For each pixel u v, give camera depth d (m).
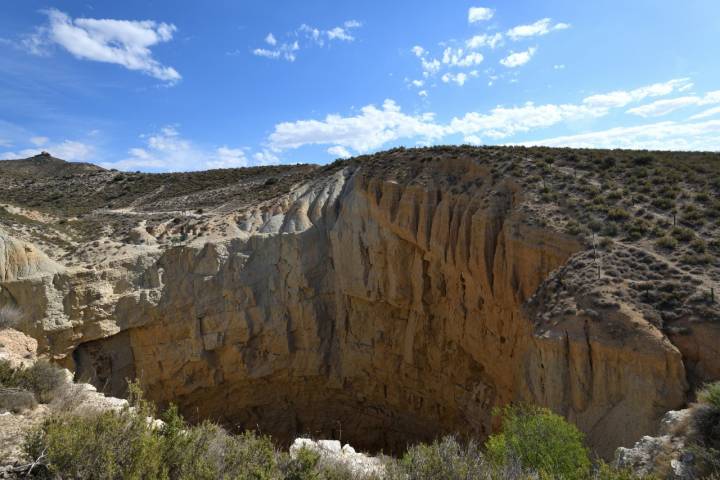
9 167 88.75
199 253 38.00
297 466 8.52
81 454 6.92
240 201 49.91
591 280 17.70
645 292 16.36
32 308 31.48
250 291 37.81
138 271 36.50
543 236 22.73
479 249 27.06
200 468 7.33
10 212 47.56
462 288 29.77
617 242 20.34
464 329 29.61
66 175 82.94
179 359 36.84
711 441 9.85
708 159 30.30
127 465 7.00
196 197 58.34
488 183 29.83
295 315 38.91
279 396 40.28
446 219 31.08
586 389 15.32
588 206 23.73
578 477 9.69
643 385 14.02
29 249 32.72
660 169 27.48
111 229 45.06
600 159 30.48
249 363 38.28
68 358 33.09
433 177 34.03
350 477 9.48
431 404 35.09
